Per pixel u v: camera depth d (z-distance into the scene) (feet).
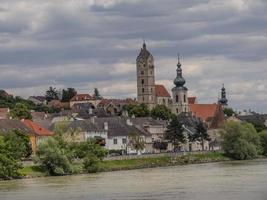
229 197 509.76
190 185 604.90
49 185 647.56
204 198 508.53
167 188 585.22
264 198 498.69
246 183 605.73
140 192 560.20
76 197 540.93
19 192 589.32
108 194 553.64
